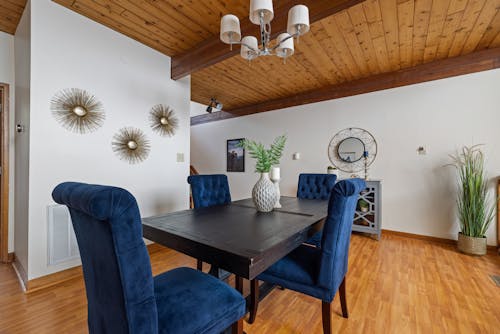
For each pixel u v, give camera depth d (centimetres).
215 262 101
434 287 196
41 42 192
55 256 200
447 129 306
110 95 238
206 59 259
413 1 197
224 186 245
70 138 209
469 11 209
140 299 73
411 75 328
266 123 489
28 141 190
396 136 342
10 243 244
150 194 275
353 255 268
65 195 80
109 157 237
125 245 69
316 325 151
